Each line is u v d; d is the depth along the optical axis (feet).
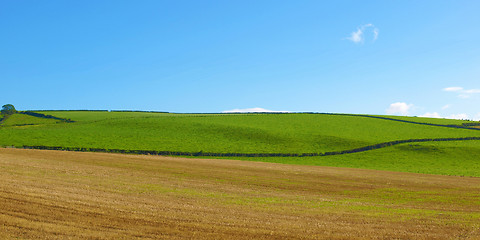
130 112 428.56
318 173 159.12
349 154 242.99
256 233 59.88
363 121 354.74
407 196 112.37
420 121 372.38
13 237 49.73
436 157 237.04
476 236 65.10
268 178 136.67
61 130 267.59
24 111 391.65
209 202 83.30
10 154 147.74
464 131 315.58
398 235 63.67
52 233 52.70
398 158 234.38
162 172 134.31
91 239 51.85
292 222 68.23
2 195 68.54
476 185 141.90
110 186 93.09
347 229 65.57
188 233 57.67
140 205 73.10
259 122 333.62
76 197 74.18
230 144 250.37
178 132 279.49
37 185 82.28
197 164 168.14
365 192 117.39
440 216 80.94
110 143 231.30
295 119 355.97
